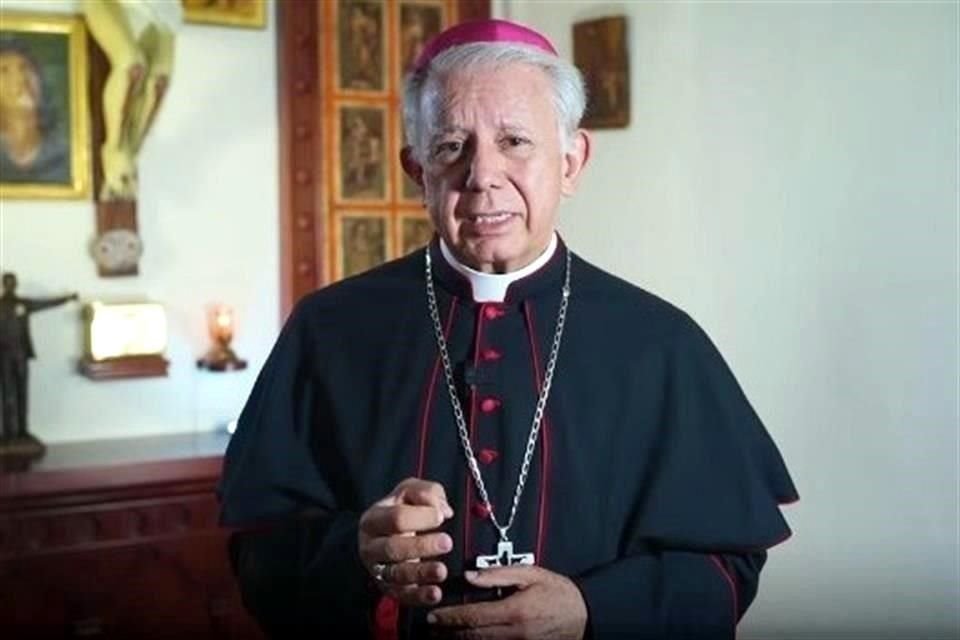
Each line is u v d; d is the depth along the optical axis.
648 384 1.34
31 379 3.36
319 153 3.65
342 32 3.66
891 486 2.71
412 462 1.28
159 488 3.02
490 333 1.34
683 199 3.14
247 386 3.64
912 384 2.66
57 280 3.37
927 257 2.62
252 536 1.37
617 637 1.17
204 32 3.50
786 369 2.91
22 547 2.89
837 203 2.80
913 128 2.64
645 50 3.22
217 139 3.54
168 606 3.06
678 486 1.29
